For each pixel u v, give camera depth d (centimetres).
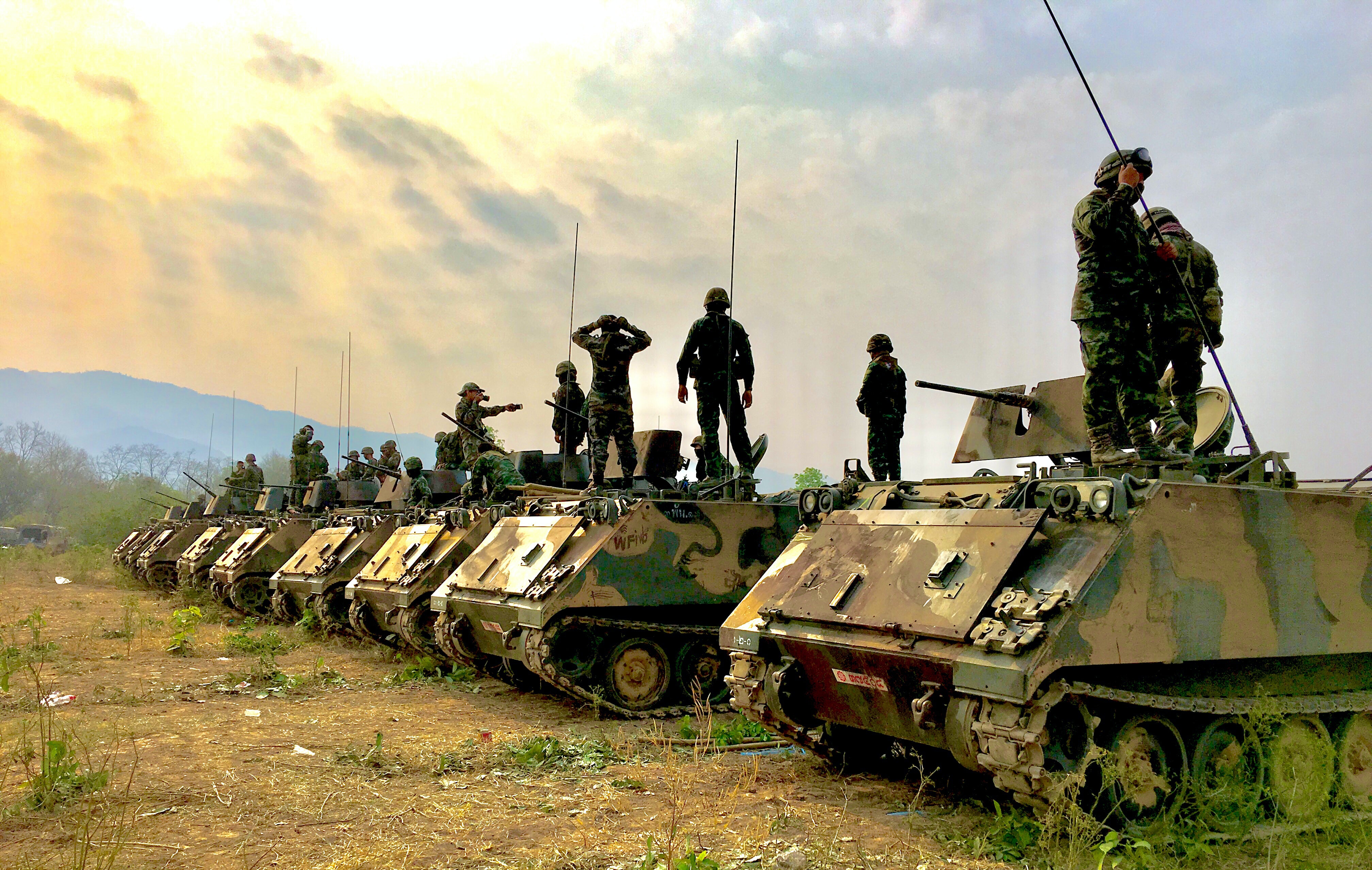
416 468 2252
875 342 1386
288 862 666
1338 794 791
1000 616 696
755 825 763
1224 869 669
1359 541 847
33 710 1195
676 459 1577
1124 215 855
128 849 682
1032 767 655
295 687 1424
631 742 1045
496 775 914
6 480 9044
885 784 900
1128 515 710
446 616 1464
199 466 11181
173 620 2225
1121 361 843
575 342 1619
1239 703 746
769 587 943
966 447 1153
